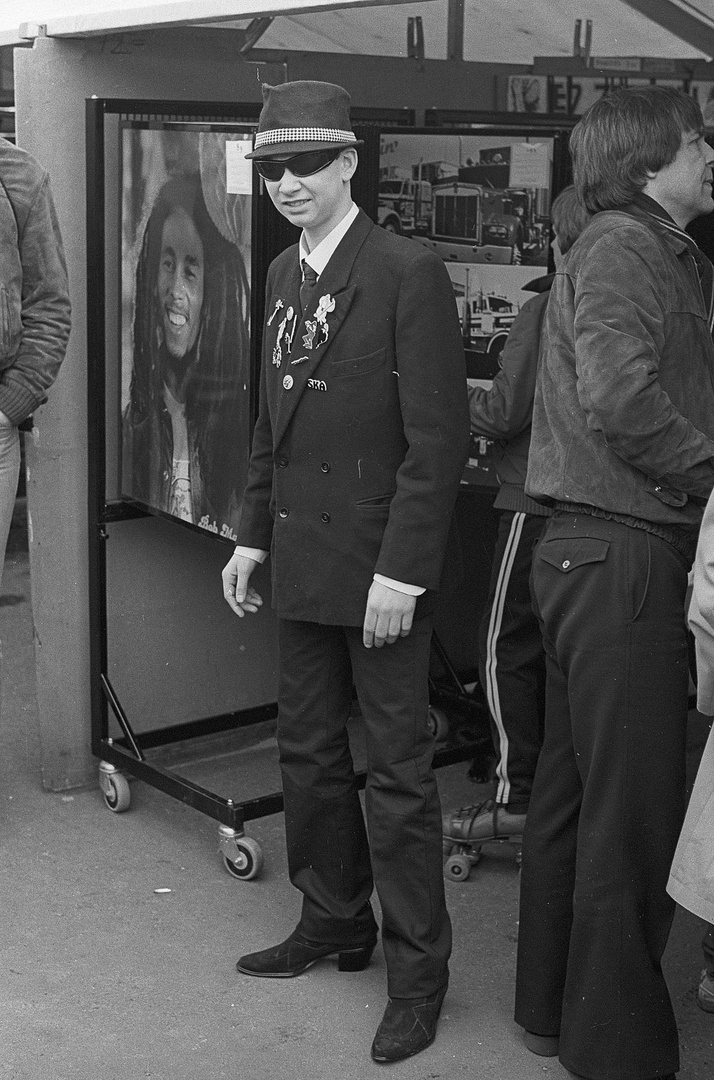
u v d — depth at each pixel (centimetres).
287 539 250
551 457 226
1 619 514
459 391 236
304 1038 256
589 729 224
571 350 226
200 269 315
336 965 282
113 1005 267
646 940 230
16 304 319
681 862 204
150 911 304
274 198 236
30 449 344
